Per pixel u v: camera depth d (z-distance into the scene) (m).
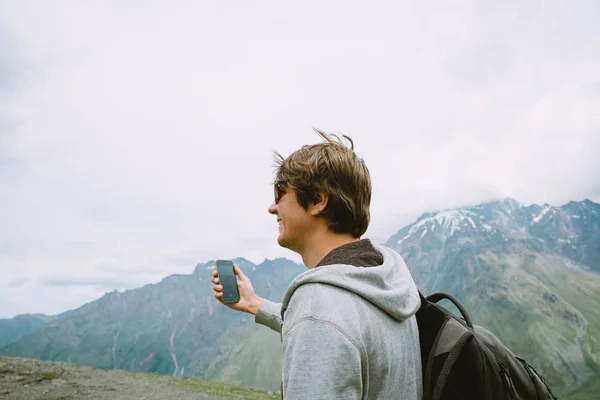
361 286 1.20
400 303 1.29
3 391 12.71
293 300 1.26
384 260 1.49
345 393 1.04
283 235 1.62
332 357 1.05
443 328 1.43
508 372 1.50
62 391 13.51
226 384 25.62
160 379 21.64
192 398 16.30
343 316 1.12
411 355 1.35
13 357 18.91
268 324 2.36
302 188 1.54
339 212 1.51
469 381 1.31
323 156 1.53
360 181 1.54
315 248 1.55
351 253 1.40
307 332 1.10
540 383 1.61
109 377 18.09
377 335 1.18
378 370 1.17
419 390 1.36
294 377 1.06
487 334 1.64
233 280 2.45
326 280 1.21
